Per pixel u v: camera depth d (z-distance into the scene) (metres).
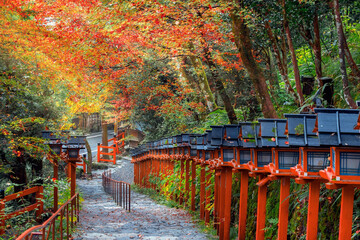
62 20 11.80
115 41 12.97
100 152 36.78
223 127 8.48
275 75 12.50
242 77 13.59
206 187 13.17
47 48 10.52
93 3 11.20
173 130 22.53
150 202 18.89
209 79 19.23
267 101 8.50
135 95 19.62
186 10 10.34
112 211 15.53
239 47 8.53
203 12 10.45
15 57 10.31
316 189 5.01
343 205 4.24
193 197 14.59
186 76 17.69
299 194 7.35
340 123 4.11
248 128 7.19
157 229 11.46
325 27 10.64
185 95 19.25
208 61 11.20
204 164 12.42
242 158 8.10
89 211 15.53
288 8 8.25
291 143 4.88
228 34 11.02
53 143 12.08
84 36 11.34
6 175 13.38
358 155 4.09
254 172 7.16
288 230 7.36
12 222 9.85
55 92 13.23
